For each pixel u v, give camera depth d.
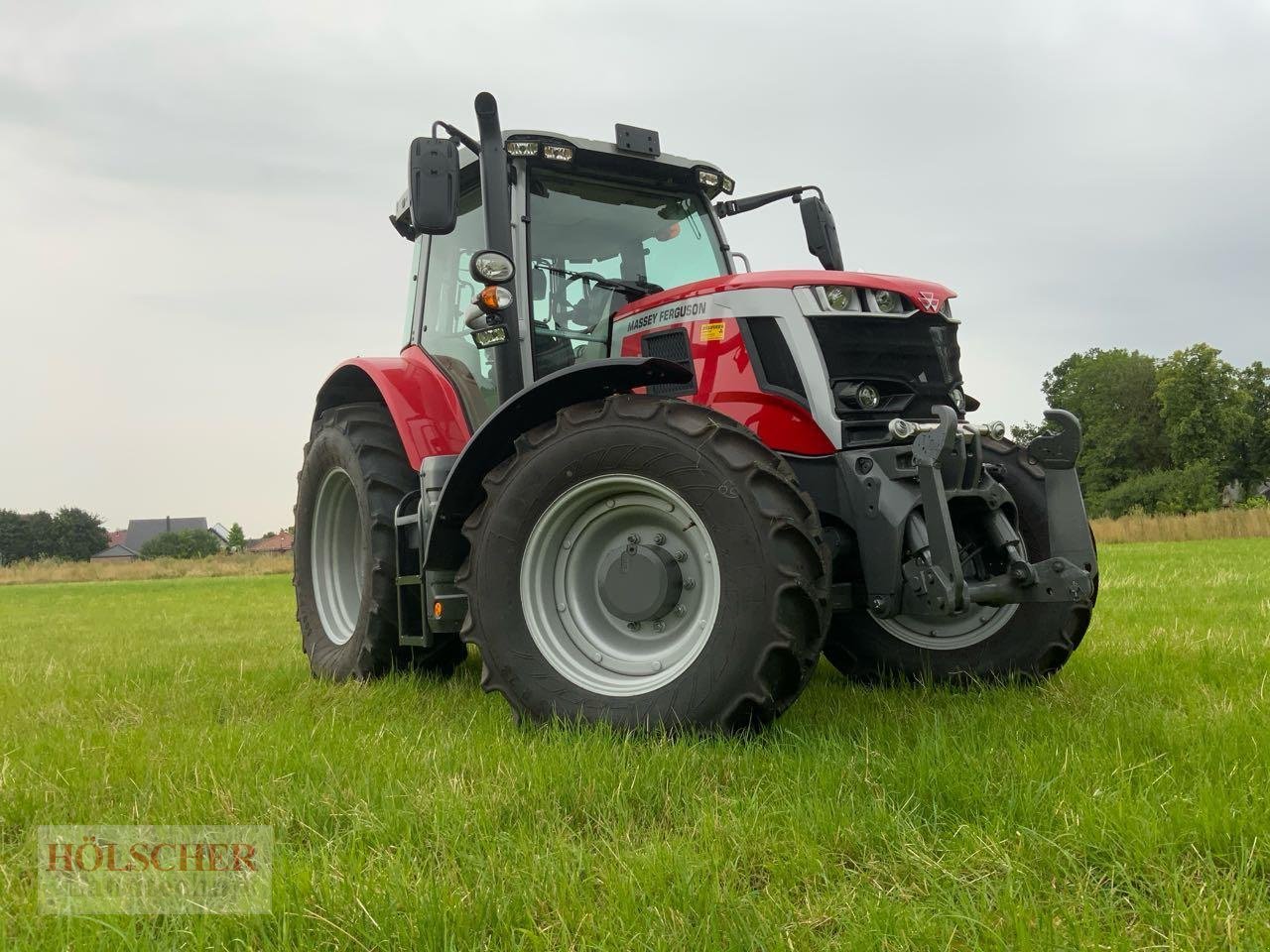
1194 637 4.53
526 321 3.66
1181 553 14.83
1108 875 1.65
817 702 3.30
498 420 3.09
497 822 1.98
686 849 1.79
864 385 3.12
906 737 2.65
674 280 4.04
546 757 2.38
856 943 1.45
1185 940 1.42
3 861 1.93
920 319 3.28
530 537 3.00
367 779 2.26
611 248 3.96
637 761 2.35
